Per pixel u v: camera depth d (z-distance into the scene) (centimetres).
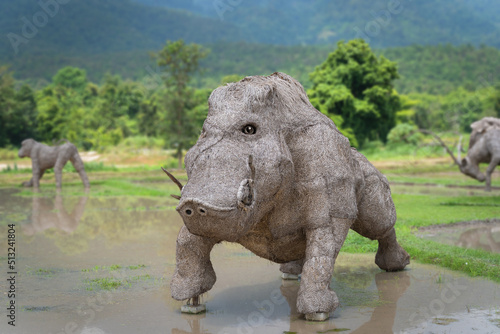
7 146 6225
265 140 500
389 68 5253
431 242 916
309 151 538
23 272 767
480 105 7269
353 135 4847
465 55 13500
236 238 471
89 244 1012
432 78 12231
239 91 519
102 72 14138
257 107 506
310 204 534
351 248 914
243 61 14325
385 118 5372
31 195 2134
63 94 8544
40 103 7594
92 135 6134
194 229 462
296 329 502
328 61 5281
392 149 5059
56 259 866
